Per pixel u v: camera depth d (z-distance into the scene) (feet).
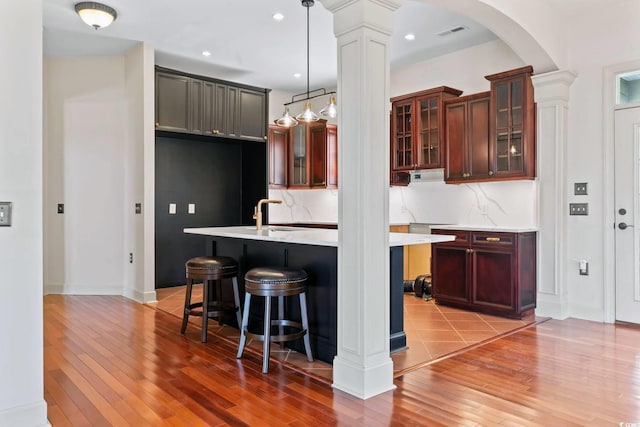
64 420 6.96
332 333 9.57
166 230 18.71
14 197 6.51
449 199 16.65
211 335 11.68
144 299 15.47
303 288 9.50
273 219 21.54
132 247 16.35
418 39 15.15
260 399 7.75
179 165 19.06
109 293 16.96
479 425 6.81
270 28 14.10
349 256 8.14
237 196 20.92
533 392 7.99
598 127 13.01
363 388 7.82
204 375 8.85
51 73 16.83
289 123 14.26
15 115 6.54
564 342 10.95
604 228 12.92
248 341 11.25
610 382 8.42
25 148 6.63
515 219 14.78
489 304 13.73
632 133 12.50
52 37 14.85
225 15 13.11
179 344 10.87
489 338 11.32
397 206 18.49
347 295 8.19
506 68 15.08
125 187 16.80
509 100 14.11
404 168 17.07
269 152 20.38
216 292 13.25
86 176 16.90
